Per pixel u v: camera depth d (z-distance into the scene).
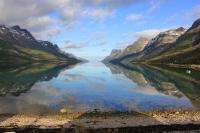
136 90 94.19
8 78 136.38
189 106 65.44
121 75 167.75
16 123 45.78
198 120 47.59
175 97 79.25
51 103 67.56
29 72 186.62
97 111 57.62
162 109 59.22
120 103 68.94
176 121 46.81
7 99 72.81
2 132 40.78
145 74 173.38
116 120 47.53
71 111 57.31
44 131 40.97
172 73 176.50
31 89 94.94
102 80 132.75
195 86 106.31
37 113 54.22
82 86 105.75
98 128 42.44
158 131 40.84
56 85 108.75
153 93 87.12
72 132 40.31
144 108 62.53
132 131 40.94
